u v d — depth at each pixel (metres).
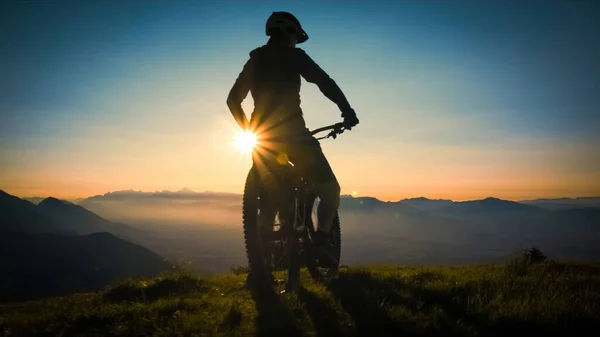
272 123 5.69
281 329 4.36
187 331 4.31
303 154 5.77
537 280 6.54
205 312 5.01
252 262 5.54
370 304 5.30
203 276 8.31
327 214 6.08
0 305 7.33
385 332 4.27
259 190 5.63
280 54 5.75
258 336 4.20
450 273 8.03
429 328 4.36
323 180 5.93
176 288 7.14
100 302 6.27
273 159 5.62
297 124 5.75
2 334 4.62
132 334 4.39
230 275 8.76
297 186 5.78
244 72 5.91
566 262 10.37
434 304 5.33
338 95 5.72
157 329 4.42
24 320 5.08
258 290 5.66
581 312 4.64
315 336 4.20
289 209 5.59
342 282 6.81
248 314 4.96
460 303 5.33
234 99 5.93
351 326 4.45
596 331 4.26
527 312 4.61
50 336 4.52
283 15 5.95
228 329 4.43
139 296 6.64
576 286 6.44
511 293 5.76
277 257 5.79
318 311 5.07
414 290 6.12
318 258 6.46
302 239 6.07
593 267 9.43
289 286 6.04
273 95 5.72
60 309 5.80
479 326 4.43
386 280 7.06
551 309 4.73
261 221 5.64
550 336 4.16
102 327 4.66
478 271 8.59
